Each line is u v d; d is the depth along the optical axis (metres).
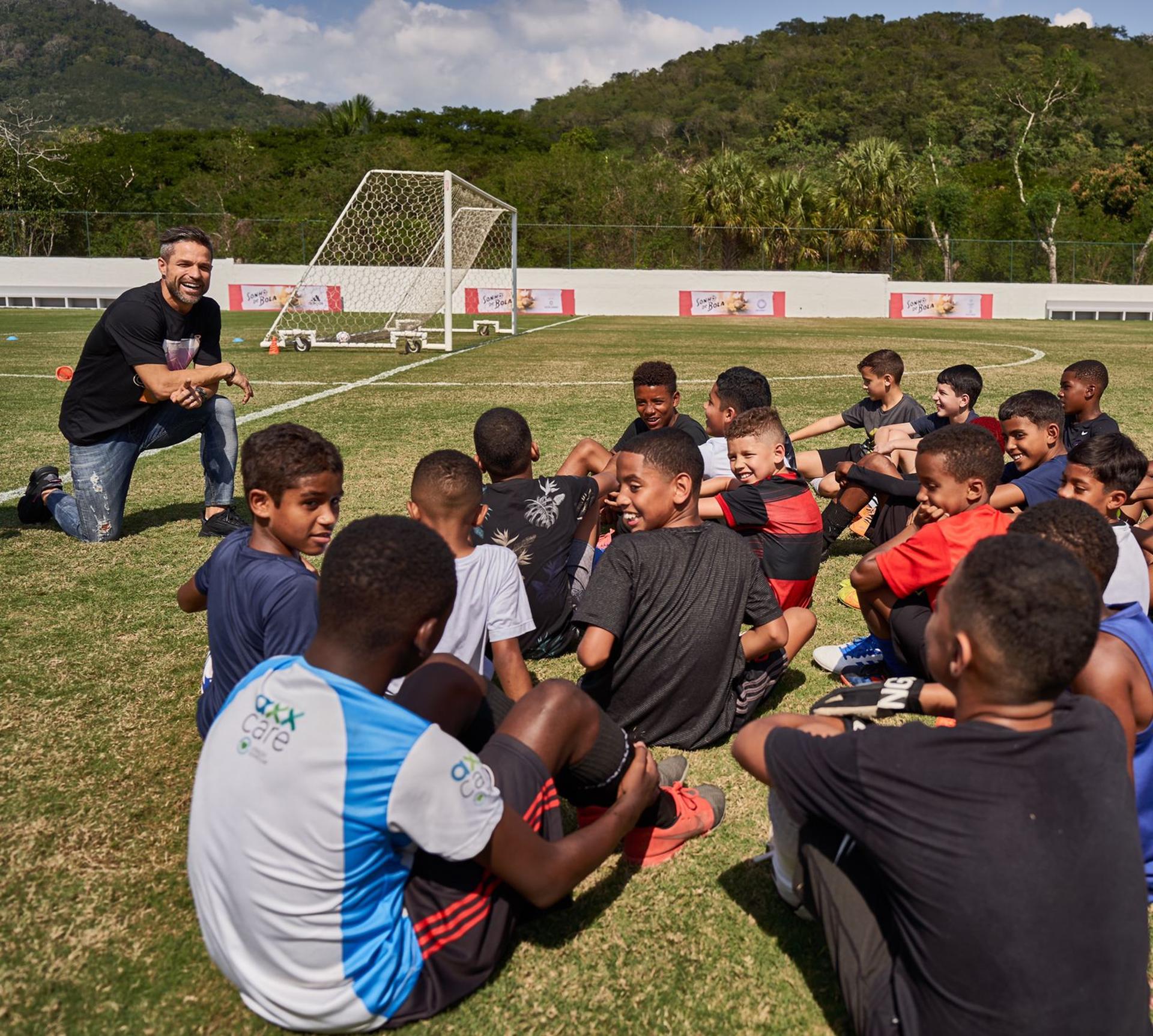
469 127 60.34
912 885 1.57
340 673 1.73
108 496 5.08
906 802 1.58
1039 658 1.52
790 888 2.09
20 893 2.29
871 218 35.25
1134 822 1.57
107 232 34.41
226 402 5.23
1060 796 1.53
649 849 2.44
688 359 15.34
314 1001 1.75
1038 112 56.34
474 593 2.77
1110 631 2.17
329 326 24.91
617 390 11.05
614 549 2.86
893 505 4.41
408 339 16.17
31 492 5.40
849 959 1.74
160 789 2.75
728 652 2.91
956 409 5.09
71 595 4.34
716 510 3.63
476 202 21.11
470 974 1.91
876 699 2.34
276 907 1.69
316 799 1.65
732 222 35.06
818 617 4.26
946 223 38.41
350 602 1.69
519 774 1.93
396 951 1.80
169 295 4.89
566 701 2.04
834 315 32.28
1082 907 1.49
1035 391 4.13
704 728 2.96
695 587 2.84
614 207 38.69
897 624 3.18
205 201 42.00
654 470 2.88
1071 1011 1.48
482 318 29.09
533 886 1.89
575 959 2.11
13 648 3.73
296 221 33.47
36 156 38.12
